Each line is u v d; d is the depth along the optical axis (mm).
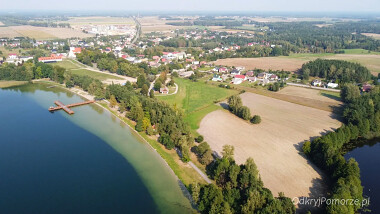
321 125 156000
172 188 103125
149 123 150000
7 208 94938
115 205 95938
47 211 93688
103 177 111000
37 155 127625
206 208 88812
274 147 130875
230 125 156750
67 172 114625
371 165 120125
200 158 121312
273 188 100312
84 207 95312
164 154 126000
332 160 107938
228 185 95188
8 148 133500
